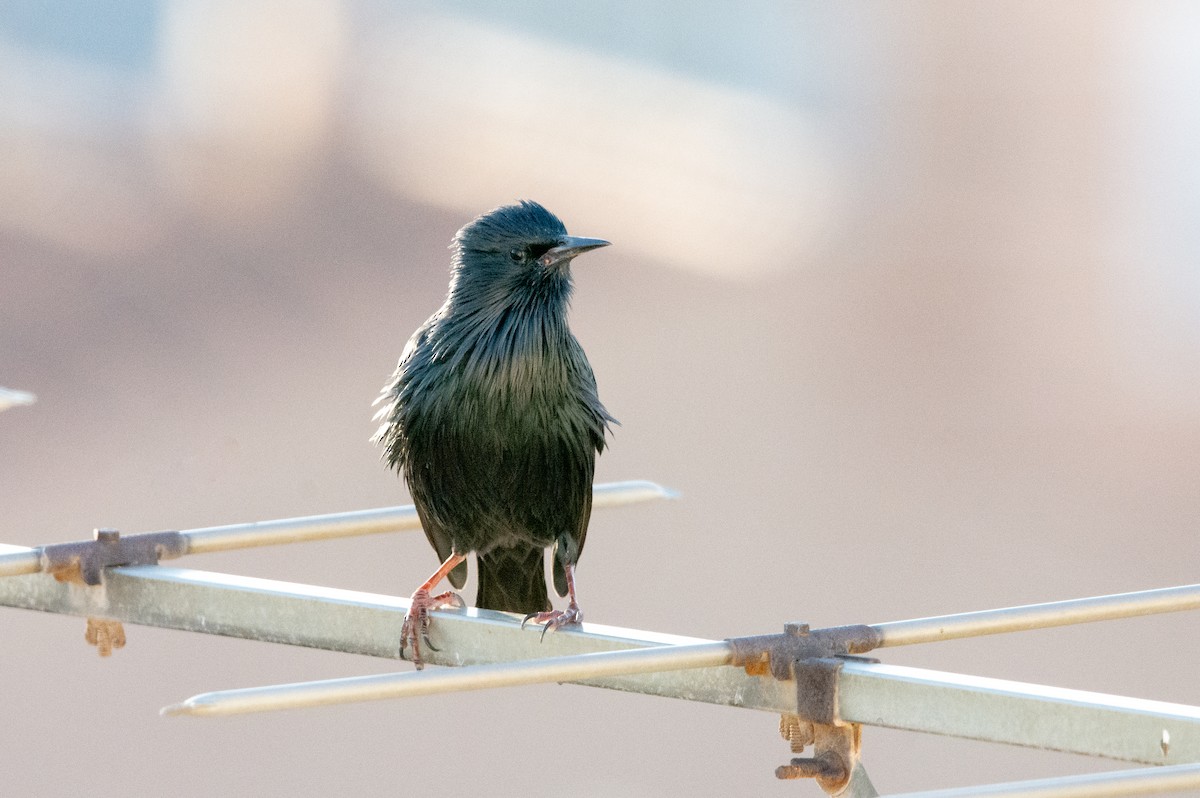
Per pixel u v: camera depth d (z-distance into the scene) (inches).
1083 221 1034.1
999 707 171.9
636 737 528.4
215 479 698.8
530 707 547.8
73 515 666.8
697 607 616.4
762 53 1223.5
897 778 498.3
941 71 1156.5
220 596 207.9
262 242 945.5
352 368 813.2
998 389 841.5
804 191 1092.5
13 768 500.7
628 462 749.9
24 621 588.4
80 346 800.3
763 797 493.7
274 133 1082.1
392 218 1002.1
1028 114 1117.1
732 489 720.3
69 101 1067.9
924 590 640.4
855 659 182.1
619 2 1240.2
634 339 895.1
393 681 163.5
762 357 869.8
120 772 503.5
